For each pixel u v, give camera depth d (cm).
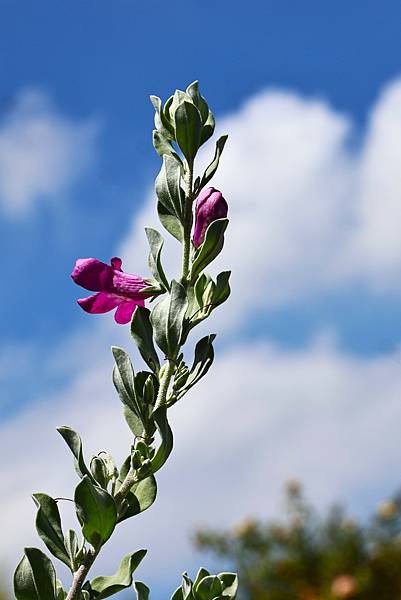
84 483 45
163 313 48
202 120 51
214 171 50
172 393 48
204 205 51
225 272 49
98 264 51
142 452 47
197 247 51
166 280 50
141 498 47
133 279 51
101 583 46
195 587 47
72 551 46
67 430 47
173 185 49
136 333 48
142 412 47
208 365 48
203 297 49
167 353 48
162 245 50
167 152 51
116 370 48
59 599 45
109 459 47
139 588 47
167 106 51
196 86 51
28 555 45
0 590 105
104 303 51
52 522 46
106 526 45
